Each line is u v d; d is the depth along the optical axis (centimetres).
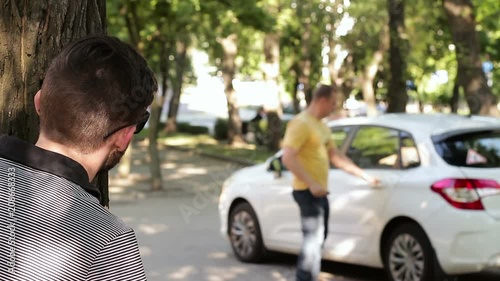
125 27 2092
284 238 887
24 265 170
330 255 823
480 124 763
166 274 873
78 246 173
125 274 176
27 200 178
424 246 720
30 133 273
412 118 805
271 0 2078
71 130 191
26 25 274
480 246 689
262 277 858
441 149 731
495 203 698
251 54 3981
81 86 191
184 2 1856
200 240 1125
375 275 872
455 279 720
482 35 2842
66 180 186
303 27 2875
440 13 2203
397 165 767
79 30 282
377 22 2711
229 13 1894
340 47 2894
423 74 2416
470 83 1484
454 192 698
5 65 273
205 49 3403
